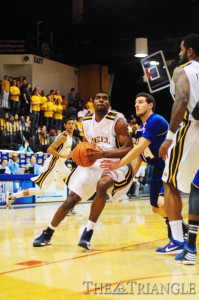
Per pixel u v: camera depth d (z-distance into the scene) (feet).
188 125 11.18
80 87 70.03
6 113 44.73
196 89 11.03
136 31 65.98
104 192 13.08
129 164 13.97
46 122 51.60
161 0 61.26
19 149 41.32
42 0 61.98
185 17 63.16
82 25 67.72
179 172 11.25
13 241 14.76
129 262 11.10
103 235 16.34
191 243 10.89
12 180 34.35
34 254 12.28
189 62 11.38
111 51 64.85
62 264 10.84
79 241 13.43
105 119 13.66
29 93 50.55
